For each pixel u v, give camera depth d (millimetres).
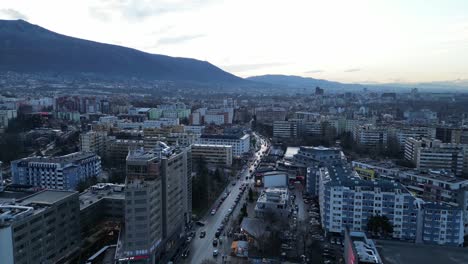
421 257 149875
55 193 188375
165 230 190125
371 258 145000
